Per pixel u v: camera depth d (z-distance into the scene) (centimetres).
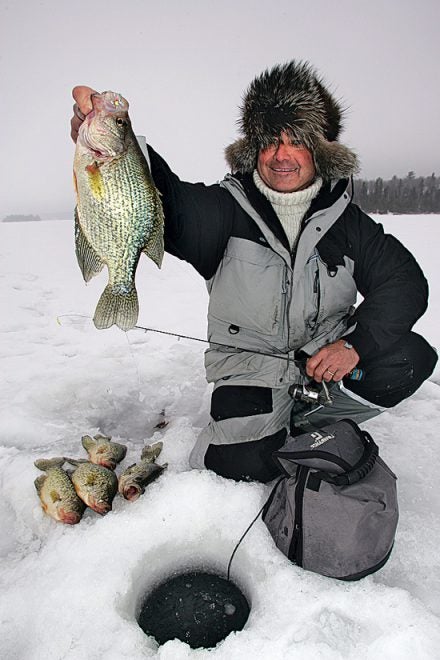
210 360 260
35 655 164
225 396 244
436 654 156
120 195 175
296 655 156
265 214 240
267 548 201
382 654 157
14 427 306
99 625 172
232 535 210
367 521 183
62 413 334
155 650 168
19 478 252
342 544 182
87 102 168
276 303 243
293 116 229
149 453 264
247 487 229
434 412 310
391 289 245
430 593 183
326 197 245
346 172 244
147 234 183
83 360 418
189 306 617
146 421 326
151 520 214
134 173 175
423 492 238
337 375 232
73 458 275
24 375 385
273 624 169
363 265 252
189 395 354
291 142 232
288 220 248
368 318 242
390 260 249
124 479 231
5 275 817
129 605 188
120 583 188
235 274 242
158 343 456
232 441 236
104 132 167
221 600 198
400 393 270
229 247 243
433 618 166
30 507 236
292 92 230
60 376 379
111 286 186
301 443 206
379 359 256
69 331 512
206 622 189
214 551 213
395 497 195
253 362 246
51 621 174
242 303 246
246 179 253
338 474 194
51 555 200
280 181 239
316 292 243
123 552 202
